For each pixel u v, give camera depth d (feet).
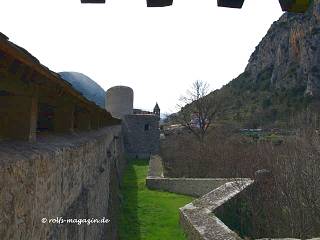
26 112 13.51
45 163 13.01
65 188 16.56
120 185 76.79
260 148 96.84
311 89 246.68
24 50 11.43
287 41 289.33
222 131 155.43
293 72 271.90
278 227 48.65
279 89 274.77
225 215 55.36
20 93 13.25
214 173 96.48
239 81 334.85
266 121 238.07
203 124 147.23
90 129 33.24
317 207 46.78
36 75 12.97
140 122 138.10
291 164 58.65
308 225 45.96
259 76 312.91
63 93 17.66
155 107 188.14
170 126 206.08
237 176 87.25
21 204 10.42
